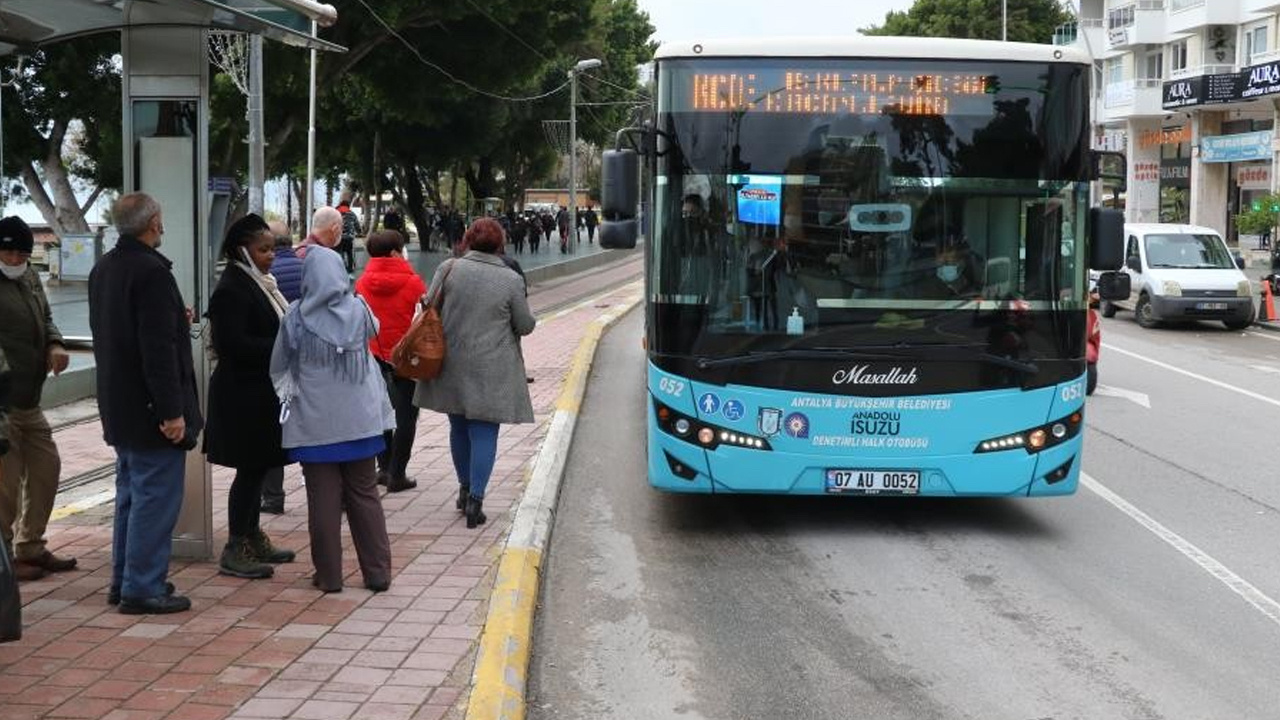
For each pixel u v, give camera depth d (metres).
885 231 8.09
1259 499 9.80
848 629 6.61
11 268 6.61
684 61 8.17
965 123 8.13
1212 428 13.25
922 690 5.72
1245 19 48.84
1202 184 51.00
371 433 6.62
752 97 8.16
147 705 5.01
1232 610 6.95
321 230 7.68
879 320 8.07
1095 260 8.32
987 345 8.08
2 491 6.61
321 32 30.59
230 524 6.96
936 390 8.05
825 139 8.13
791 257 8.09
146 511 6.14
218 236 22.45
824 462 8.09
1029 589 7.34
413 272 9.46
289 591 6.70
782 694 5.68
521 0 31.92
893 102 8.14
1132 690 5.73
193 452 7.21
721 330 8.11
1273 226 34.91
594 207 102.25
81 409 13.50
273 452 6.84
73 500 8.98
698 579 7.58
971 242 8.12
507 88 36.50
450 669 5.52
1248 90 44.69
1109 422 13.64
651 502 9.69
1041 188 8.14
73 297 25.52
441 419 12.97
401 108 36.34
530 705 5.56
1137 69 57.41
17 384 6.60
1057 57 8.19
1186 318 24.67
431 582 6.92
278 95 33.75
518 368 8.34
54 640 5.80
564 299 35.06
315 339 6.50
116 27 6.85
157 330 5.89
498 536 8.02
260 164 22.42
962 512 9.34
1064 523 8.99
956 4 69.00
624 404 14.88
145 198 6.02
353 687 5.27
